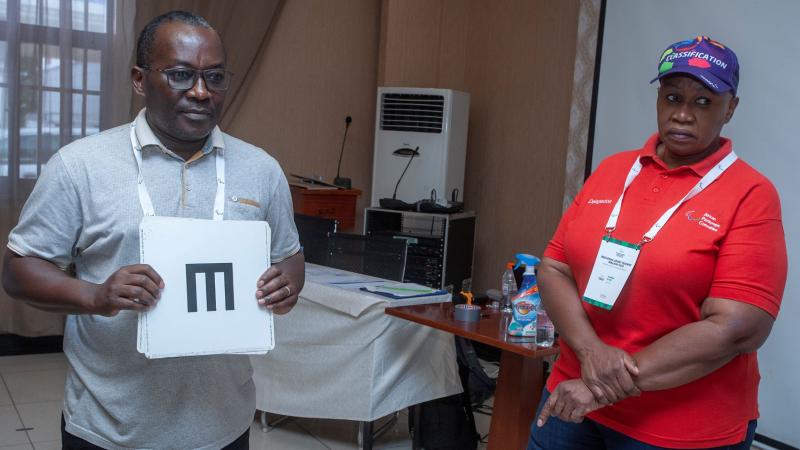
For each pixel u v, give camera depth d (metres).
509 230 5.25
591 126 4.46
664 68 1.58
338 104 5.57
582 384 1.60
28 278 1.41
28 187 4.46
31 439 3.38
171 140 1.49
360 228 5.78
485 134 5.43
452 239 4.80
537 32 5.02
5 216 4.44
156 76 1.41
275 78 5.31
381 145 5.11
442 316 2.90
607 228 1.66
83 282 1.39
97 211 1.44
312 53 5.43
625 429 1.62
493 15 5.39
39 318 4.56
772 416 3.45
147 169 1.47
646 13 4.10
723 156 1.59
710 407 1.55
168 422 1.50
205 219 1.47
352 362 3.15
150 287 1.35
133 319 1.46
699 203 1.56
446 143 4.95
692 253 1.53
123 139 1.49
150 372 1.48
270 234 1.54
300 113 5.43
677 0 3.92
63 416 1.57
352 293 3.15
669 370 1.49
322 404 3.24
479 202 5.47
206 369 1.53
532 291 2.64
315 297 3.24
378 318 3.08
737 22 3.62
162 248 1.40
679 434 1.56
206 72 1.42
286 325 3.34
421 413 3.37
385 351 3.12
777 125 3.45
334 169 5.62
